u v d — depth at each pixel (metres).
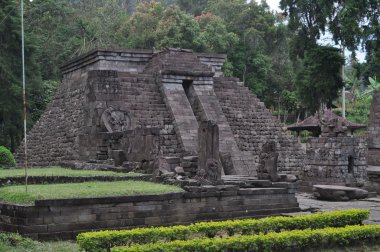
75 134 31.78
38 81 48.22
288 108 68.44
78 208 14.73
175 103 32.34
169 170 20.20
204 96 34.00
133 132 23.69
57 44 60.88
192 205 17.25
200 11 91.88
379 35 39.03
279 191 19.61
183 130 30.84
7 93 44.62
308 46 51.78
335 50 48.19
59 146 33.34
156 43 63.12
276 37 72.75
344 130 28.48
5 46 44.94
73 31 64.62
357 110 65.88
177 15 64.75
